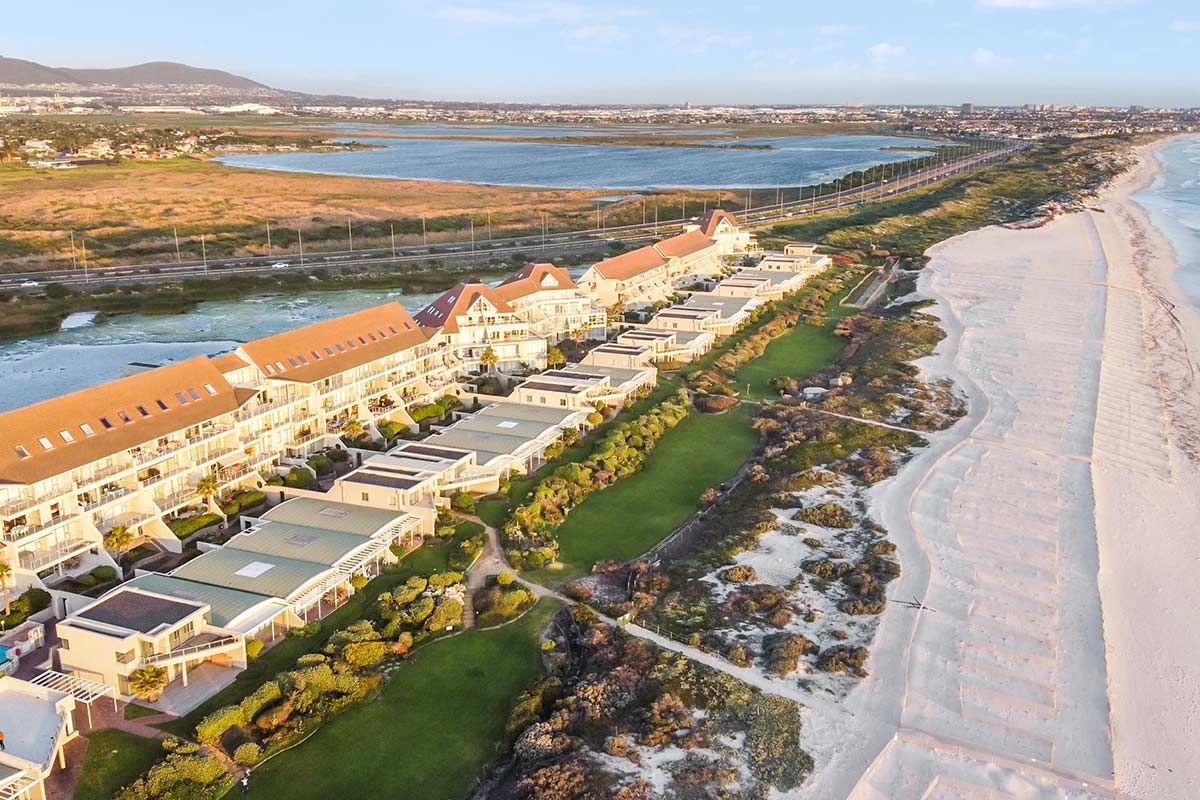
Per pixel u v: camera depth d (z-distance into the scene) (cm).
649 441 10812
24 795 4988
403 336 11512
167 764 5222
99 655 5975
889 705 6062
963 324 16250
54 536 7194
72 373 13912
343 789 5309
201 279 19850
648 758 5519
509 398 11625
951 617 7138
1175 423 11606
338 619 7050
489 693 6259
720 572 7875
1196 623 7162
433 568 7900
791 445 10719
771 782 5331
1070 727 5884
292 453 9706
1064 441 10794
